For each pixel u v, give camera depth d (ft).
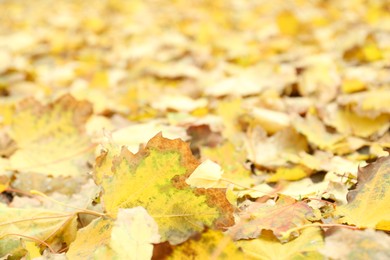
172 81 3.28
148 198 1.44
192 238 1.33
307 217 1.43
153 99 2.78
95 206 1.54
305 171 1.70
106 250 1.33
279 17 4.42
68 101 1.92
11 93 3.16
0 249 1.46
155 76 3.41
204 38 4.58
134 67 3.71
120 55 4.26
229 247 1.32
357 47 3.13
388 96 2.10
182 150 1.42
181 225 1.42
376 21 4.48
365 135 1.96
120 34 5.23
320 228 1.40
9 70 3.50
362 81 2.39
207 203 1.42
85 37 5.02
